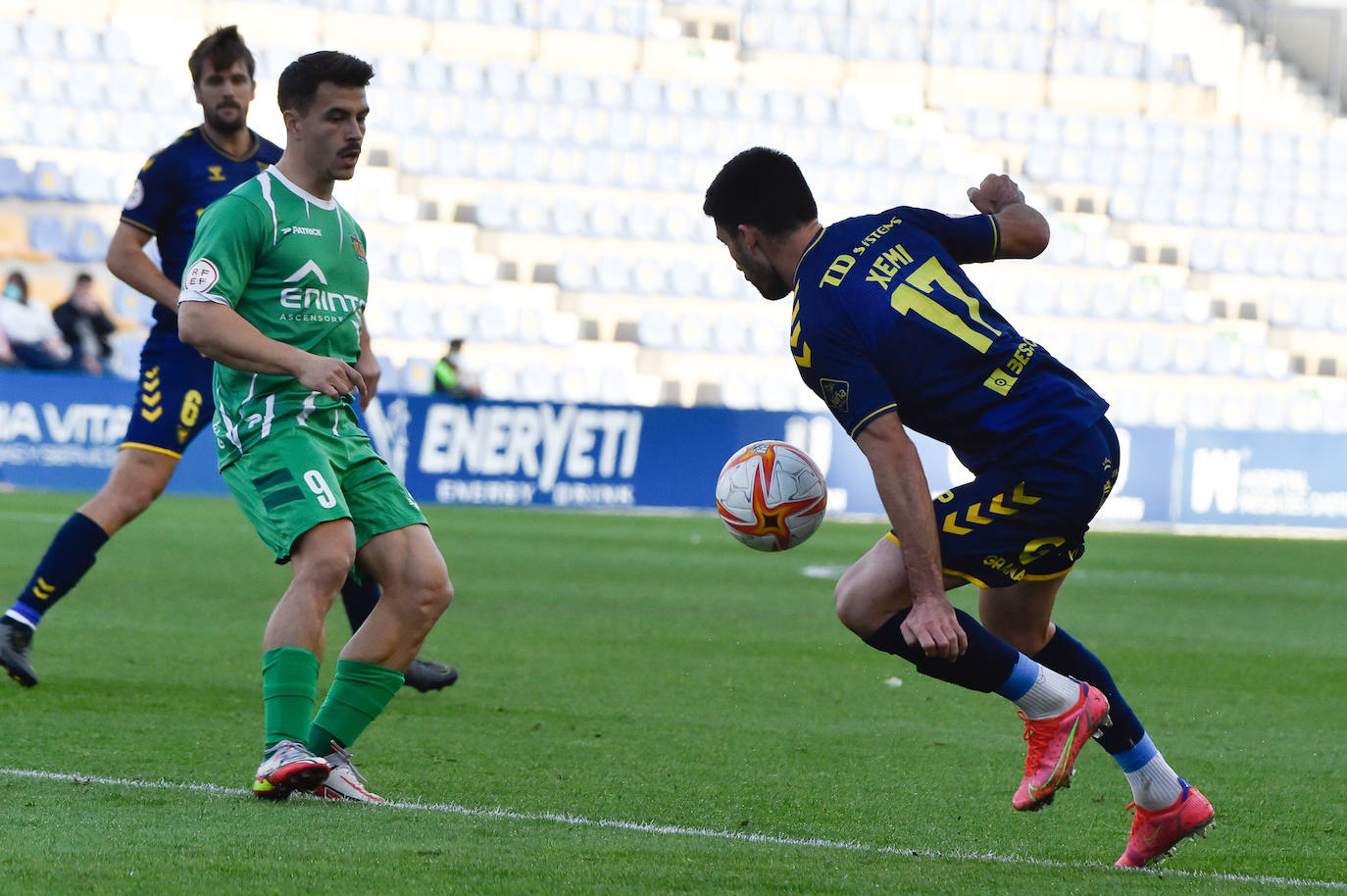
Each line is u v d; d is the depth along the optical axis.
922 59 93.38
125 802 12.12
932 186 85.75
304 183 13.40
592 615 29.69
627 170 81.88
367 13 84.50
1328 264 86.81
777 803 13.87
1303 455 68.38
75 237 69.69
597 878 9.91
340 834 11.05
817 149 86.12
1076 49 95.12
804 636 27.59
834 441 64.25
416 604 13.20
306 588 12.62
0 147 72.56
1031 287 80.94
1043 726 11.61
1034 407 11.64
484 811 12.65
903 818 13.51
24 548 37.12
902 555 11.60
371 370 16.23
